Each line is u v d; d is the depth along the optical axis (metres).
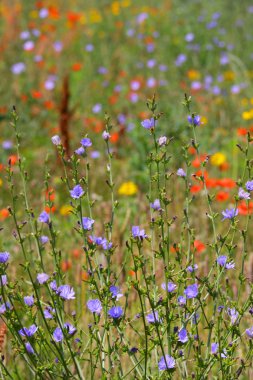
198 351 3.89
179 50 16.16
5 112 11.87
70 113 9.82
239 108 12.09
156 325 3.51
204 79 14.48
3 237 7.05
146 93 13.43
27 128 11.61
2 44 16.70
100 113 12.80
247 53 15.87
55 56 16.45
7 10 19.50
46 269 6.05
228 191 8.52
